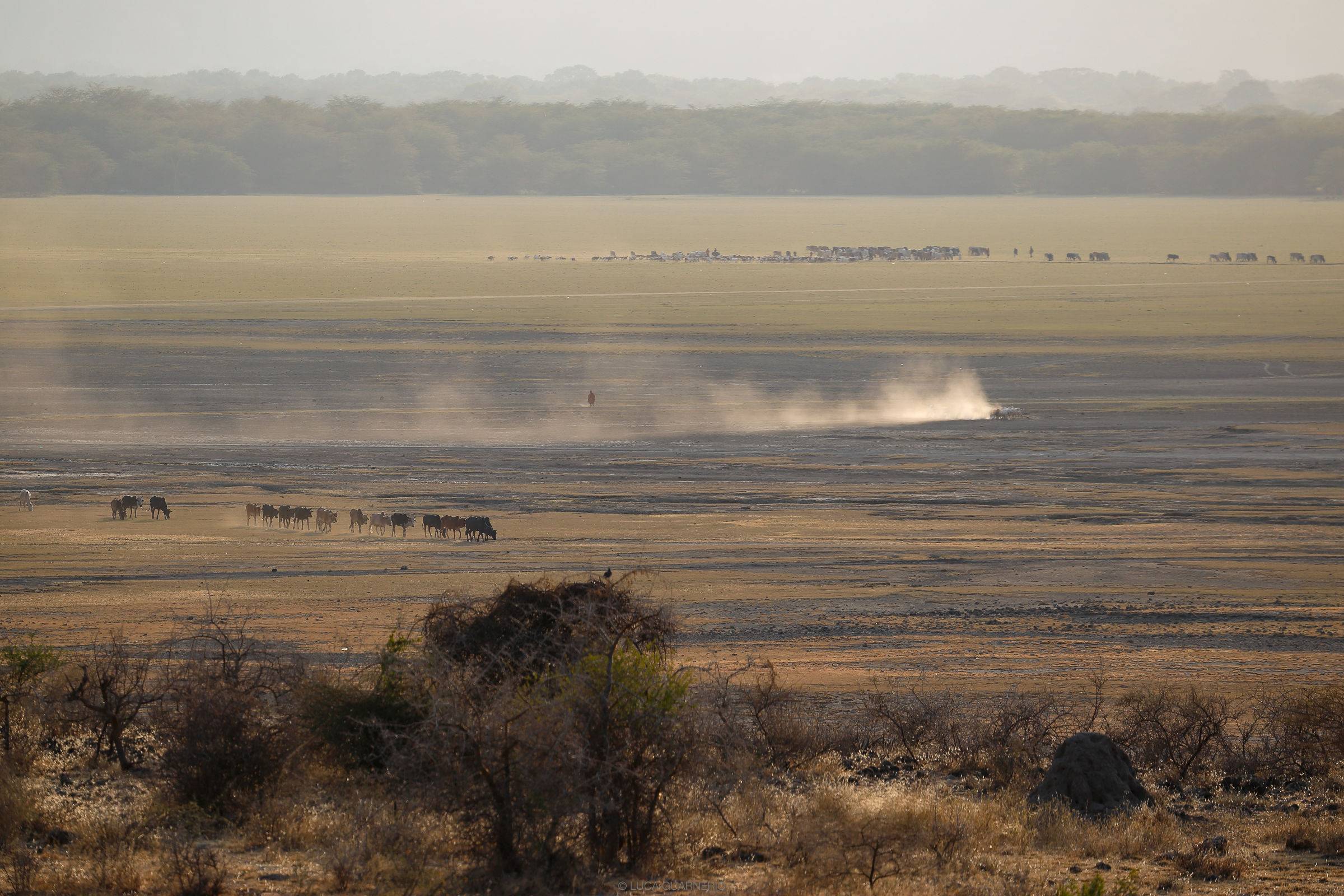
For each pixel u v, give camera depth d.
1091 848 37.06
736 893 30.59
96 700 49.38
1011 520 146.75
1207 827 40.97
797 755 50.94
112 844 34.41
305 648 78.56
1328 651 87.56
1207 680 78.19
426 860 32.44
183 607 98.19
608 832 32.97
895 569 118.75
